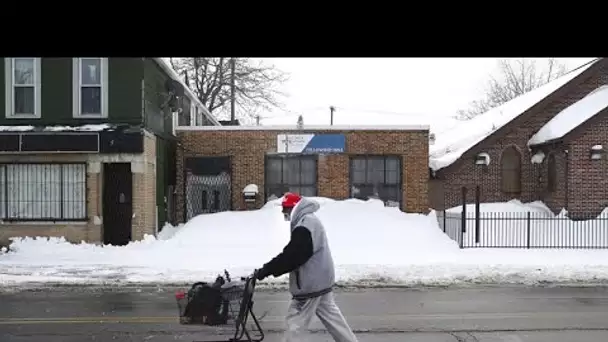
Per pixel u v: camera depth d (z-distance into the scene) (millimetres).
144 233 19016
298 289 6219
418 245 19734
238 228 20484
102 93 18922
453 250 19141
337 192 23031
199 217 21625
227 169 23297
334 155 23078
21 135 18406
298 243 6023
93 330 8750
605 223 21766
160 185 21281
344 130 23109
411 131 23094
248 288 6266
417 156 23094
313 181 23234
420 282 13586
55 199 18891
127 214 19500
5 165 18828
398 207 23078
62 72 18969
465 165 25344
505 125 25359
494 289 12852
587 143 22812
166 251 18016
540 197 25250
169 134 22703
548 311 10258
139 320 9477
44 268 15375
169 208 22703
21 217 18844
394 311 10250
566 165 22969
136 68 18938
